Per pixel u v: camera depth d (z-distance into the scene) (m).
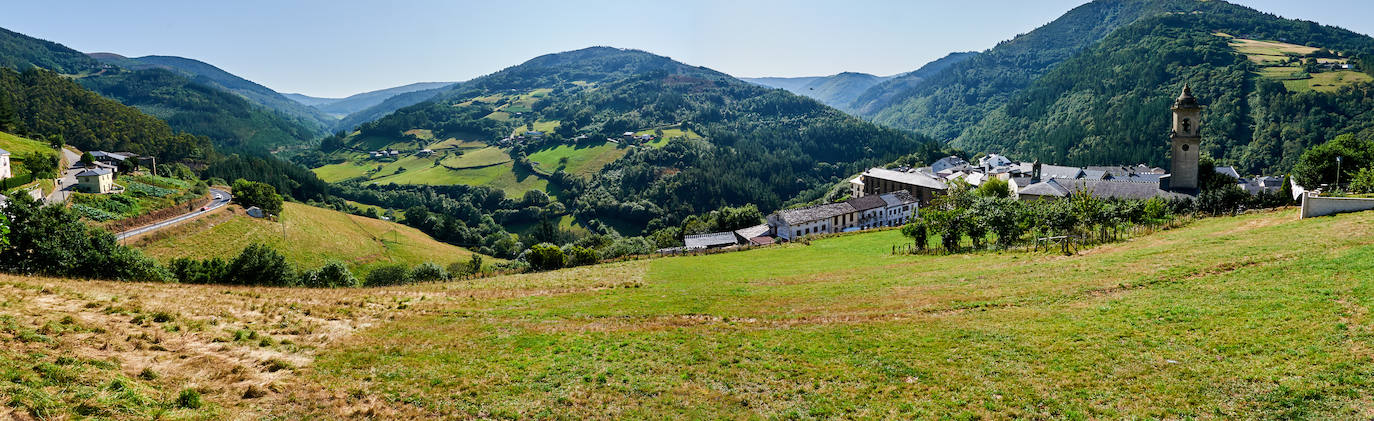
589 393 20.97
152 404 17.17
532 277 63.12
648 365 23.91
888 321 28.91
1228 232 42.84
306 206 143.12
